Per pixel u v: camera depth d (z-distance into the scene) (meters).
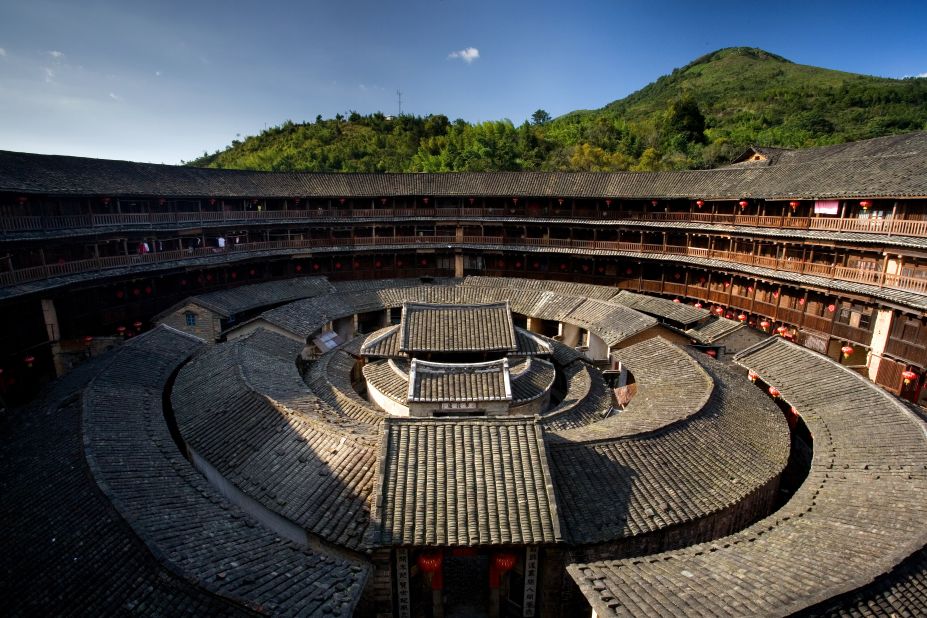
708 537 17.66
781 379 26.31
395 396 27.23
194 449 20.98
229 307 40.53
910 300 29.27
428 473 16.16
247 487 18.28
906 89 108.25
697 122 97.88
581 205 54.12
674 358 28.48
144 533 13.68
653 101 156.38
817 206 37.69
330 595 12.49
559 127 111.94
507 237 55.59
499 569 15.88
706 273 47.44
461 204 57.06
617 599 11.57
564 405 26.81
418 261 57.62
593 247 51.91
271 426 20.80
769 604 11.17
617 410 27.19
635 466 18.27
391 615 15.89
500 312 32.34
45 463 18.31
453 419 17.75
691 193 46.84
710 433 20.55
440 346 30.34
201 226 44.22
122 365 26.53
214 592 11.74
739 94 134.25
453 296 45.72
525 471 16.28
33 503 16.33
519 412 26.39
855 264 35.22
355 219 53.72
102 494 15.52
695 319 39.62
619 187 51.66
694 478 18.27
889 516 14.56
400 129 122.44
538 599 16.23
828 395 23.75
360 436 18.89
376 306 44.22
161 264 39.97
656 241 50.69
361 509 16.39
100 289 37.72
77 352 34.91
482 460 16.55
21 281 30.94
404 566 15.56
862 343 33.88
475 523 14.91
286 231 51.66
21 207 32.94
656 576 12.51
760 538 14.52
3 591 13.39
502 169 88.06
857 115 101.12
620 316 38.50
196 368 27.92
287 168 99.75
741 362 29.06
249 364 27.20
